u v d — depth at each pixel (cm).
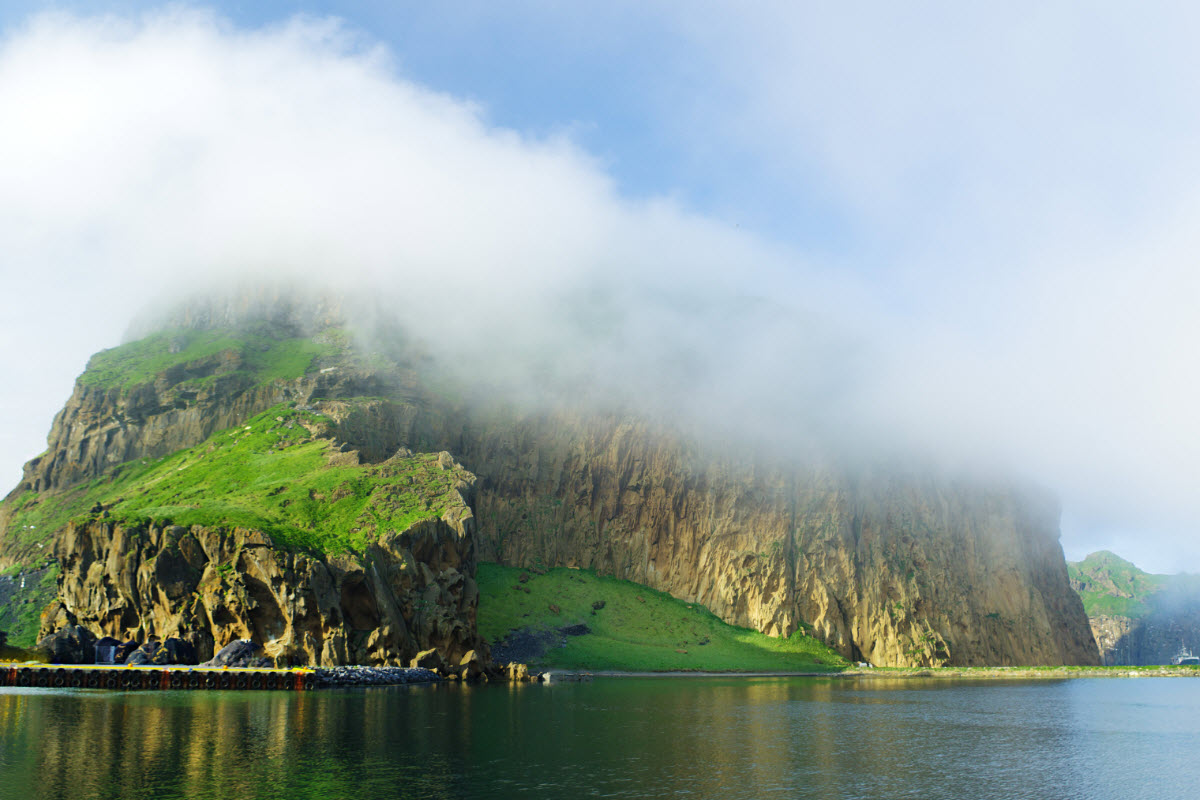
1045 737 10750
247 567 15262
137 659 14325
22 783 6084
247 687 13312
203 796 5866
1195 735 11306
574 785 6662
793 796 6625
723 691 17012
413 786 6425
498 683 17225
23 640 17450
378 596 16025
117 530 15862
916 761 8475
